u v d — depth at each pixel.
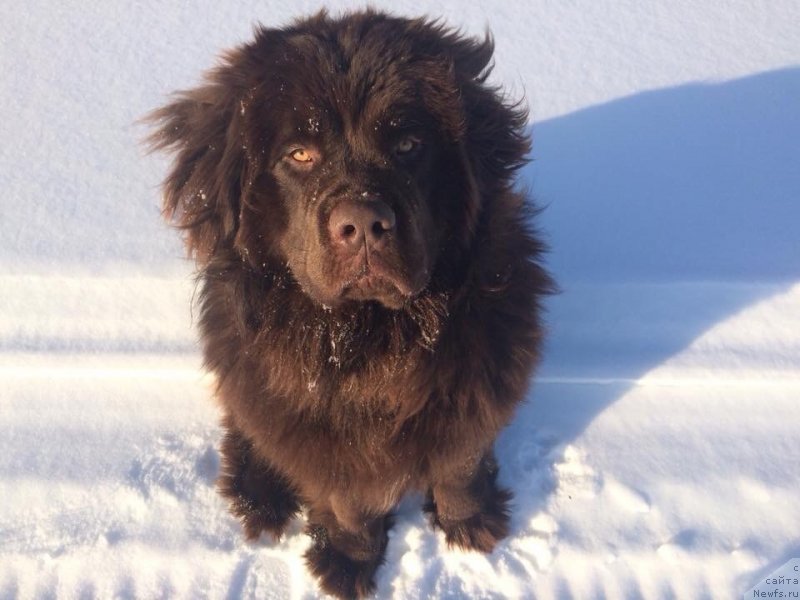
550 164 1.50
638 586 1.09
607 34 1.78
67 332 1.31
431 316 0.93
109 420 1.25
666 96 1.62
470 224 0.91
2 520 1.15
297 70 0.85
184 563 1.12
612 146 1.52
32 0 1.88
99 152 1.54
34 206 1.45
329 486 1.00
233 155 0.89
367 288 0.87
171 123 1.00
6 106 1.62
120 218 1.44
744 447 1.20
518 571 1.10
